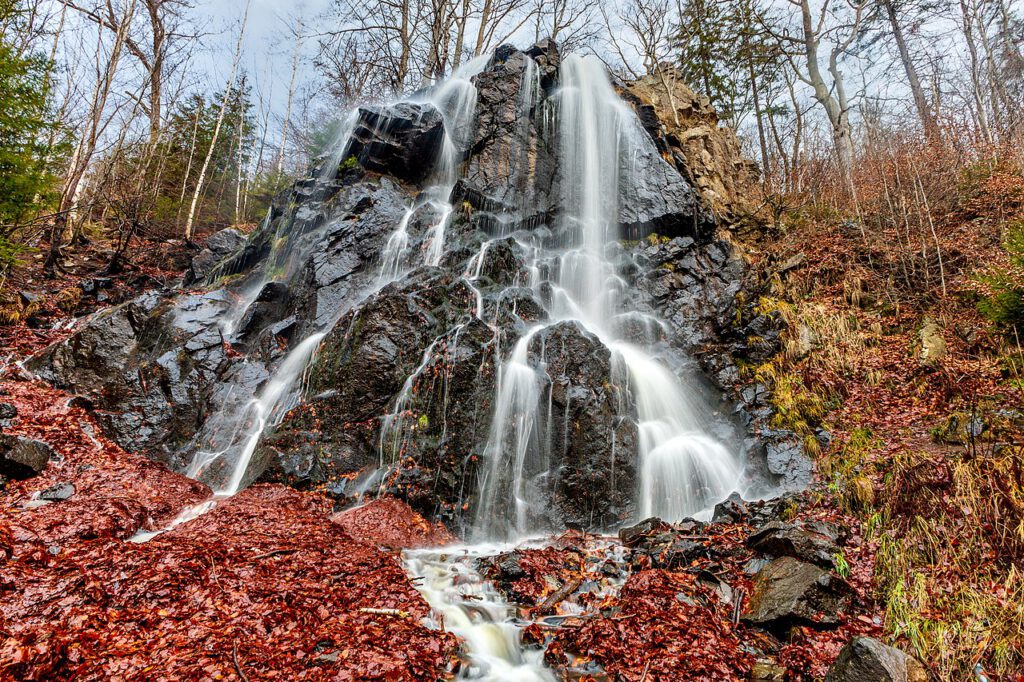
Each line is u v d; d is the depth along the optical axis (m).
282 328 10.85
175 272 18.33
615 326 11.53
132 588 4.56
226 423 9.02
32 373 9.02
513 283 11.13
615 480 8.17
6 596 4.29
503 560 5.86
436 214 12.75
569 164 14.05
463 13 21.00
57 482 6.94
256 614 4.43
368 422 8.27
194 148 25.83
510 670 4.27
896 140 16.48
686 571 5.64
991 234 11.48
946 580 4.80
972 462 5.87
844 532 5.84
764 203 13.79
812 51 19.09
